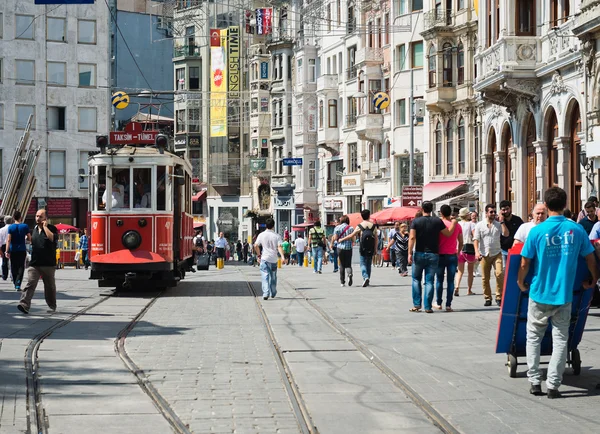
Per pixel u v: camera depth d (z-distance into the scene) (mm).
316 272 51500
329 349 17656
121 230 32156
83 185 94438
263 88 113000
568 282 12578
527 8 43969
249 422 11125
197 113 122938
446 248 25375
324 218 98875
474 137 67062
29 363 15516
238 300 30266
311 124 101938
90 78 95188
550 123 43031
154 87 126562
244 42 117375
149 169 32344
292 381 14047
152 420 11195
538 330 12844
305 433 10570
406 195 59250
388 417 11477
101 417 11352
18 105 92375
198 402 12336
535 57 43531
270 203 113438
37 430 10625
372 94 85438
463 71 67750
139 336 19766
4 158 91812
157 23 126500
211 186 122938
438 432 10672
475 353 16875
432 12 69688
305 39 103125
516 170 47406
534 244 12797
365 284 36938
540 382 12891
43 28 93250
